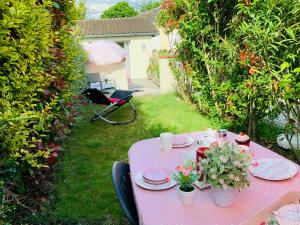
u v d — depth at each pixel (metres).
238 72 4.70
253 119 4.78
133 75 17.23
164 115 7.11
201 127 6.12
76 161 4.59
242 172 1.61
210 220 1.55
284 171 2.03
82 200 3.41
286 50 3.25
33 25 2.54
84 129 6.25
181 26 6.11
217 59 5.71
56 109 3.50
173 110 7.52
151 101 8.73
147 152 2.57
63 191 3.63
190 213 1.62
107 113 7.20
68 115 4.50
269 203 1.68
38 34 2.80
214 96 5.72
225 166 1.59
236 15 4.75
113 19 18.95
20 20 2.24
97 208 3.24
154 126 6.32
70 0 5.33
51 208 3.22
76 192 3.61
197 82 6.42
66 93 4.27
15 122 2.27
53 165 4.08
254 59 3.78
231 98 4.86
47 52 3.03
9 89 2.37
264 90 3.74
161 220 1.57
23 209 3.02
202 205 1.69
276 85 3.39
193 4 5.64
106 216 3.09
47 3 3.00
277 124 5.42
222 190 1.60
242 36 4.45
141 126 6.37
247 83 3.99
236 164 1.58
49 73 3.33
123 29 16.66
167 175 2.04
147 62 17.14
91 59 9.73
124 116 7.25
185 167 1.75
